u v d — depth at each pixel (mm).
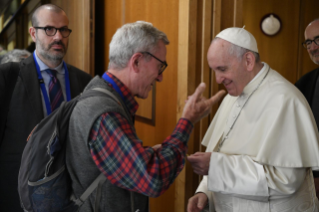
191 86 1903
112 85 1076
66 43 1868
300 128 1308
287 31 4457
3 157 1687
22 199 1073
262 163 1282
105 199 1012
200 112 1084
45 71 1844
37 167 1001
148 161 911
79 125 977
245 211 1358
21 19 5090
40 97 1761
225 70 1404
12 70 1768
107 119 934
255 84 1441
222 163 1318
